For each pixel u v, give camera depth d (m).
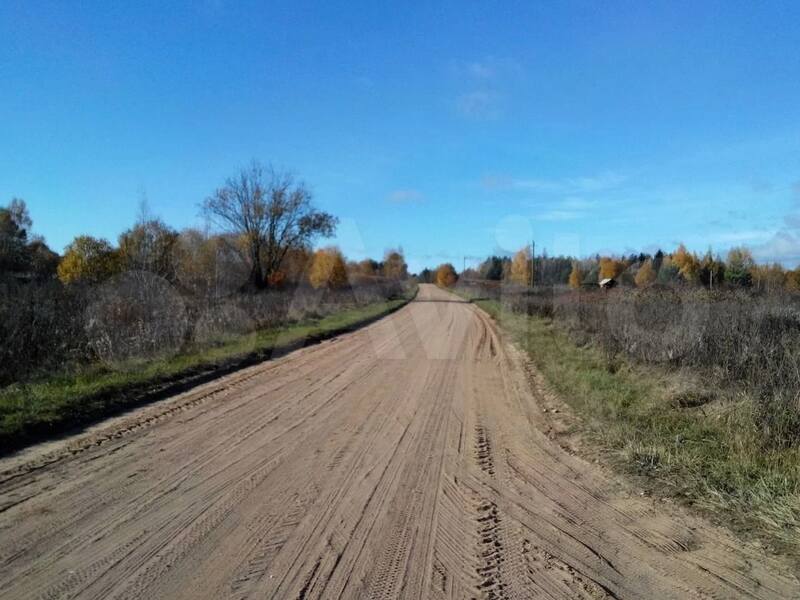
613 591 4.31
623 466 7.22
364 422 9.45
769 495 5.82
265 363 15.89
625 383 11.34
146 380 11.67
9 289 13.73
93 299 14.70
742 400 8.45
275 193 36.09
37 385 10.52
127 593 4.11
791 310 12.77
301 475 6.75
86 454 7.41
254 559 4.68
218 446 7.86
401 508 5.86
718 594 4.29
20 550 4.73
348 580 4.39
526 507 5.96
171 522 5.35
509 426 9.46
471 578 4.47
